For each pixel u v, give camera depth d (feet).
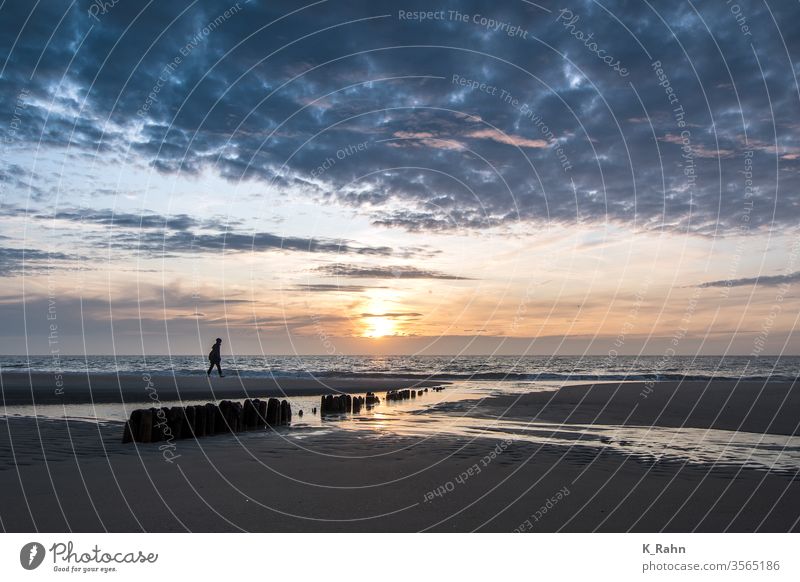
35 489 25.17
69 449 34.68
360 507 23.75
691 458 33.91
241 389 82.89
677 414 55.21
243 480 27.63
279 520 22.12
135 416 37.52
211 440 40.42
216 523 21.66
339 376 137.39
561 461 32.94
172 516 22.24
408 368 223.30
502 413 59.06
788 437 41.60
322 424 51.21
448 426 49.06
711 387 88.79
